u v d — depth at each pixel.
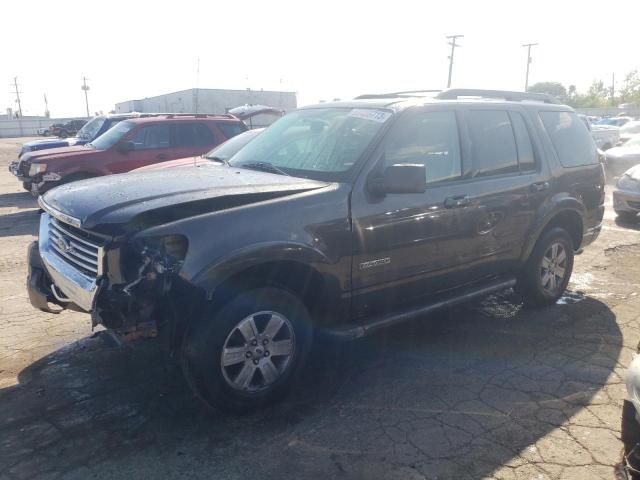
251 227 3.35
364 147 3.97
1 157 27.78
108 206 3.30
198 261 3.15
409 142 4.16
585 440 3.32
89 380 4.04
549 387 3.96
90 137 13.80
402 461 3.12
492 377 4.11
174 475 3.01
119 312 3.21
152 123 10.78
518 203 4.87
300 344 3.70
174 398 3.79
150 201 3.32
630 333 4.92
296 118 4.86
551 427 3.45
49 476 2.99
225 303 3.36
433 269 4.31
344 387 3.96
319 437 3.35
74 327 5.02
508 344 4.70
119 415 3.58
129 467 3.07
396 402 3.76
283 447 3.25
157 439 3.33
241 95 37.69
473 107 4.72
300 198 3.59
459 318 5.30
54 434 3.37
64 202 3.63
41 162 10.16
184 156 10.91
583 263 7.19
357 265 3.82
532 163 5.12
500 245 4.81
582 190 5.57
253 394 3.53
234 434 3.38
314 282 3.74
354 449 3.23
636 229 9.28
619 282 6.39
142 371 4.17
